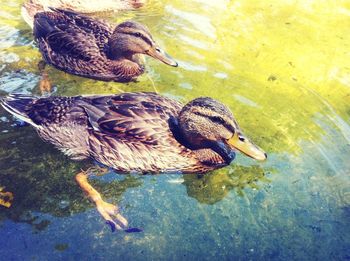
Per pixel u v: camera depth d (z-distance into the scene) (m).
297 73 0.99
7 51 0.99
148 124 0.78
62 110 0.80
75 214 0.72
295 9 1.20
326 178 0.79
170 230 0.71
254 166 0.80
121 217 0.72
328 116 0.90
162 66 0.99
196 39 1.05
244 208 0.75
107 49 0.97
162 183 0.77
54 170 0.78
